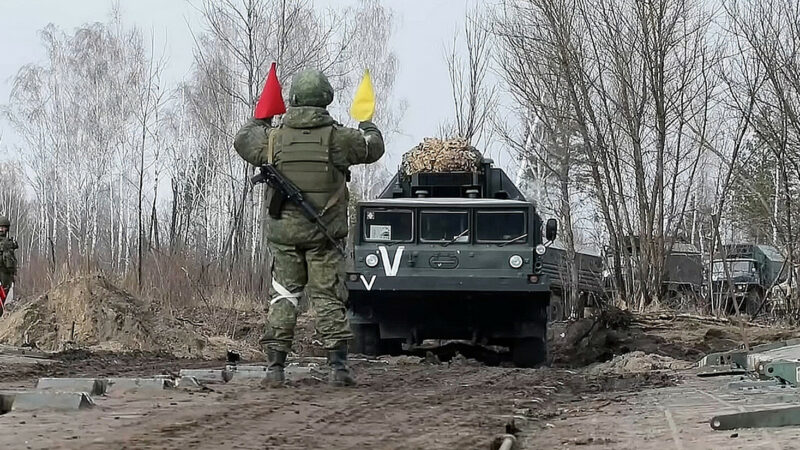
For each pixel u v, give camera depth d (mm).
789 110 22516
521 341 15836
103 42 51219
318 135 8641
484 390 9047
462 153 17312
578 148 29859
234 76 40719
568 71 27109
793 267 23391
